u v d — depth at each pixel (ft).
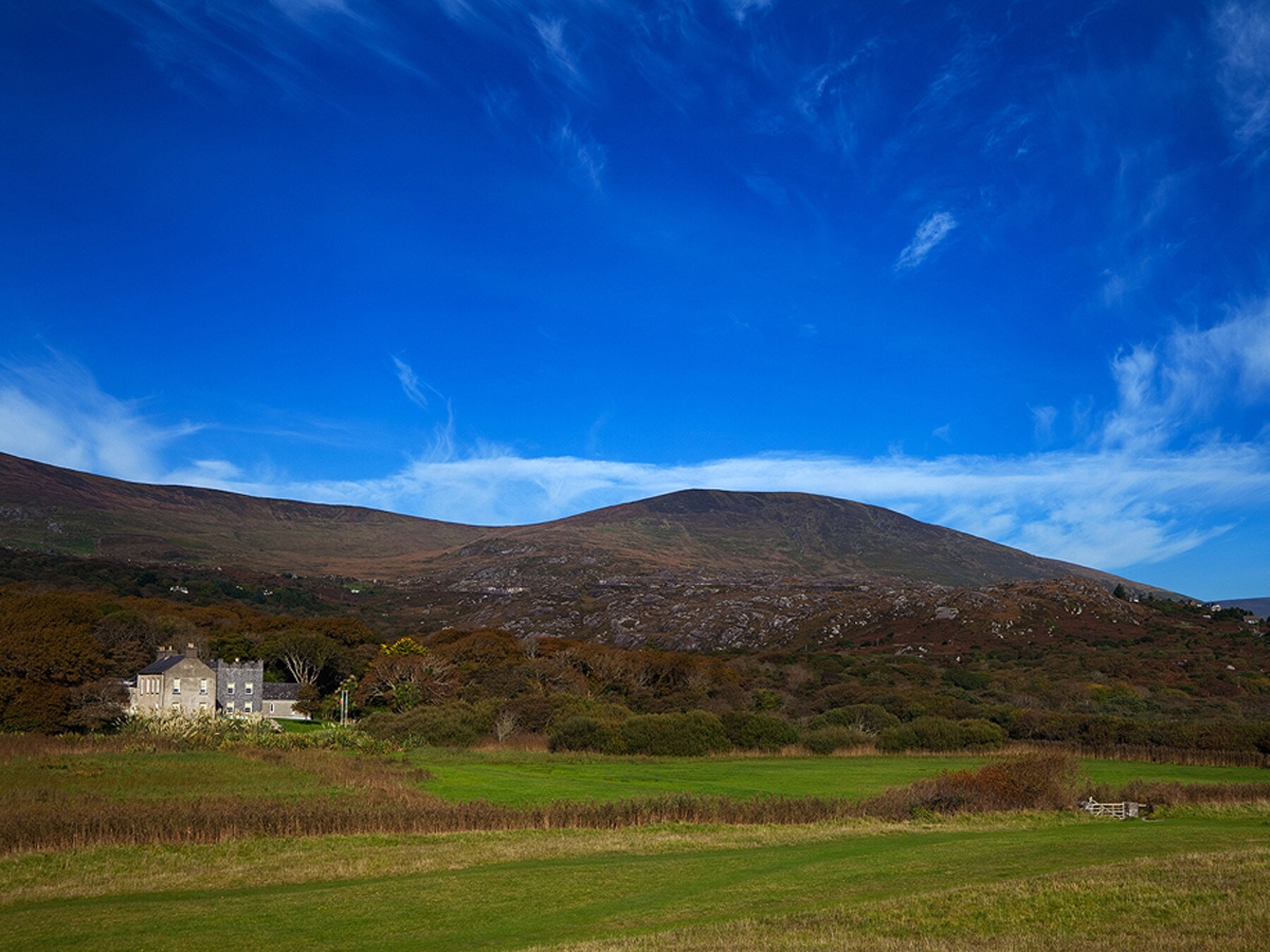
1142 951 65.10
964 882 97.14
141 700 344.90
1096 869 95.50
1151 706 341.21
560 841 137.49
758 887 101.30
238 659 423.64
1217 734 262.06
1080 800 174.91
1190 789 184.03
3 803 153.69
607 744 270.26
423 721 287.69
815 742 282.77
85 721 282.77
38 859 120.88
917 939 72.23
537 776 223.92
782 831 146.41
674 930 80.53
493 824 150.71
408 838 139.85
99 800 158.51
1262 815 164.76
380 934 85.81
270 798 165.99
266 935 85.56
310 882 109.91
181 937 84.94
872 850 125.90
